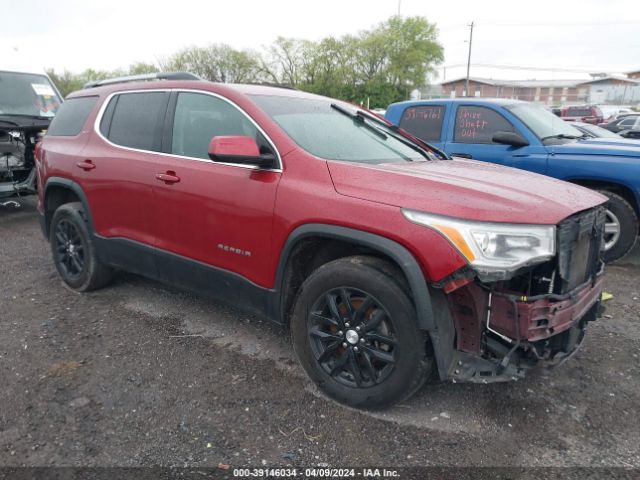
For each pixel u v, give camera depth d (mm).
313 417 2861
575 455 2588
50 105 8758
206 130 3557
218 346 3684
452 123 6785
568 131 6559
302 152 3078
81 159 4359
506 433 2752
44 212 4887
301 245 3004
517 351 2674
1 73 8430
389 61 50438
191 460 2518
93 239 4387
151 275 4008
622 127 19922
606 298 4172
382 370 2805
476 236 2455
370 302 2746
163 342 3736
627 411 2963
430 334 2578
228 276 3367
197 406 2955
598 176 5559
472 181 2871
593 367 3453
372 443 2656
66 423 2781
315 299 2949
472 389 3168
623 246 5539
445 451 2604
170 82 3912
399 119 7324
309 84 50938
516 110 6414
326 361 3014
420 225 2537
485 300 2602
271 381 3229
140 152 3926
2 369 3316
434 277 2498
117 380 3217
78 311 4281
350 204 2756
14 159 7871
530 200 2658
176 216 3615
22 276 5184
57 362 3420
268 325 4035
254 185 3160
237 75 49000
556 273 2602
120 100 4293
